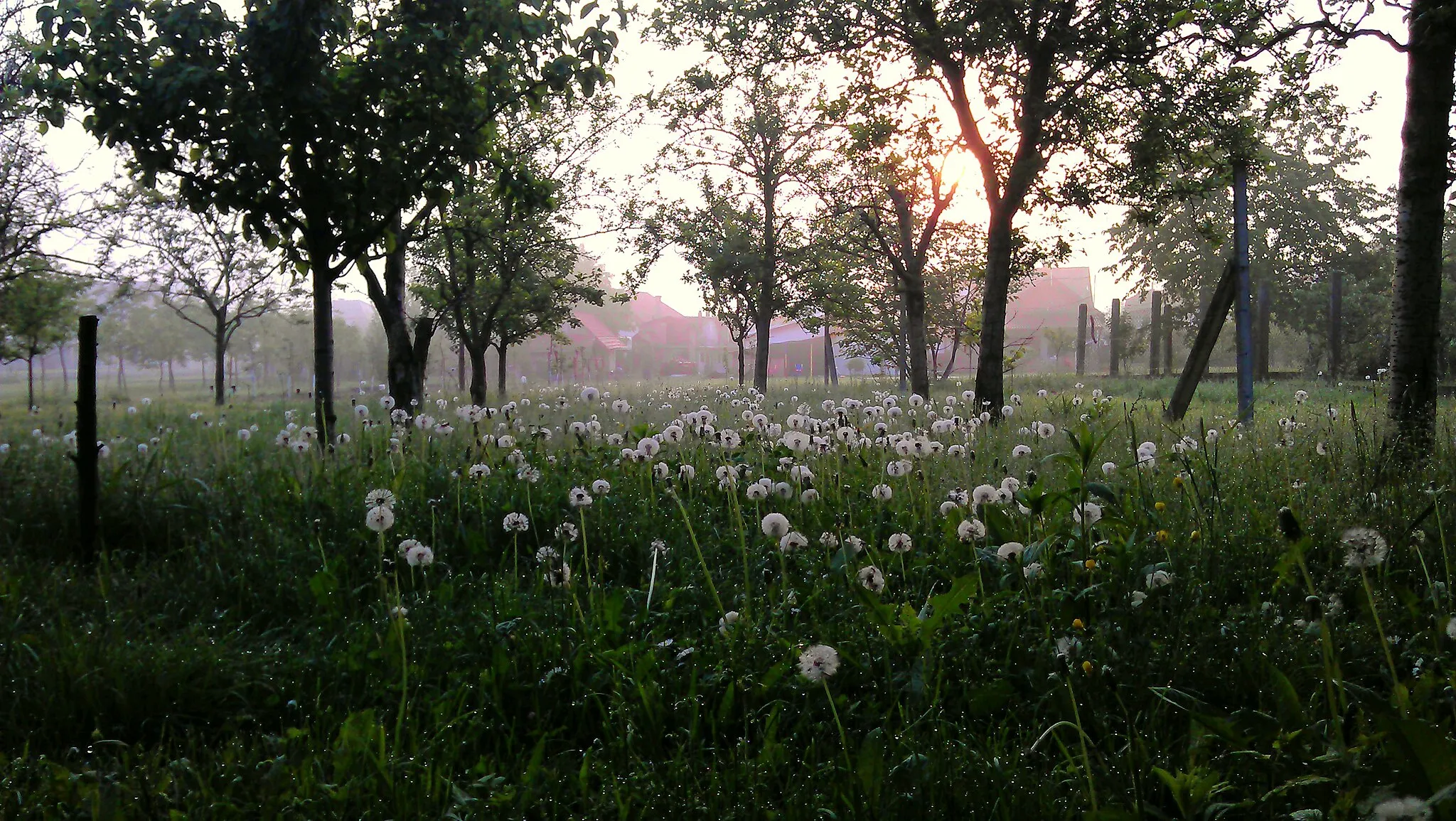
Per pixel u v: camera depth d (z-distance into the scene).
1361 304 37.44
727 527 5.96
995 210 17.02
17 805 2.83
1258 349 28.36
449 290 23.36
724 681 3.61
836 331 41.25
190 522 6.20
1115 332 35.34
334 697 3.69
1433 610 3.74
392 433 8.88
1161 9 14.88
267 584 5.03
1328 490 5.99
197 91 8.40
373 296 13.57
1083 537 4.34
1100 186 17.39
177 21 8.30
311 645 4.20
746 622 3.99
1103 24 15.49
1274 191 44.62
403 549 4.77
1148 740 3.03
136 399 34.41
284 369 79.25
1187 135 16.62
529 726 3.48
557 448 8.45
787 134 28.94
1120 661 3.44
